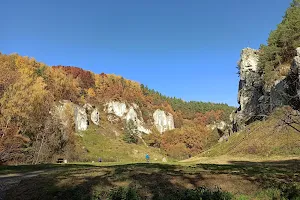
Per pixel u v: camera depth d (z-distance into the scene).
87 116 135.25
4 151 44.62
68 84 132.25
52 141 55.56
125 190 11.48
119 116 158.50
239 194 11.49
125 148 118.56
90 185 13.09
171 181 14.12
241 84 82.94
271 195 11.05
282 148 37.94
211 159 42.78
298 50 46.81
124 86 191.75
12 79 49.84
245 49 79.38
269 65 63.69
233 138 55.59
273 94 52.97
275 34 72.81
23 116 47.59
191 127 168.00
